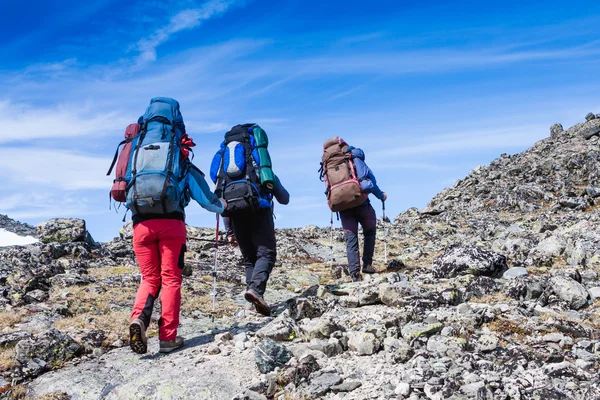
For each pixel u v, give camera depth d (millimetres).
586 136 35656
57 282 10742
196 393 5438
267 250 7633
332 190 9836
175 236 6492
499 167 35250
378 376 5359
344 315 7316
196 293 10508
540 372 5086
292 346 6250
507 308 6945
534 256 9992
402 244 18609
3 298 9328
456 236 19328
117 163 6523
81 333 7512
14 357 6602
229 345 6742
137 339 6180
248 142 7582
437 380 4941
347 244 10109
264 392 5406
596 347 5605
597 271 8953
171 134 6512
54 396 5734
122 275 11797
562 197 23688
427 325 6297
